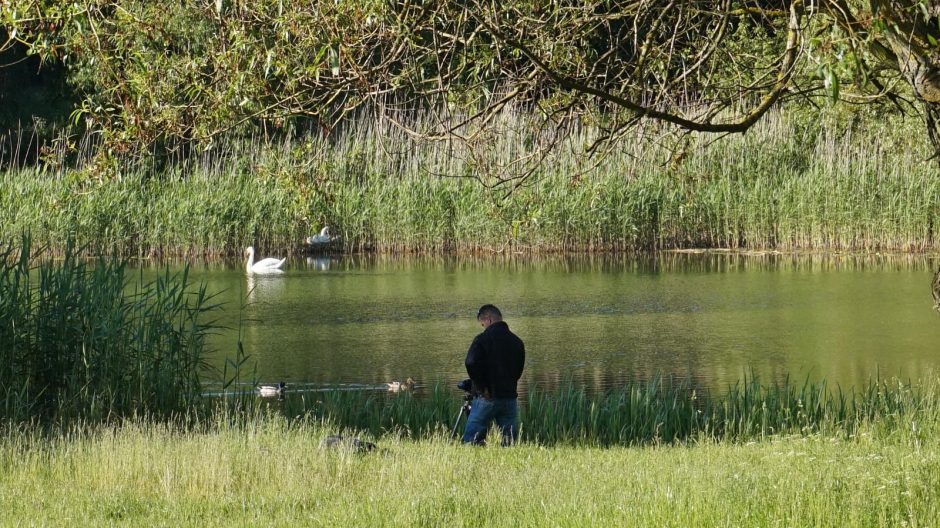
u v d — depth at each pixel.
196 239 154.50
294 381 69.31
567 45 35.69
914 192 147.75
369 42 32.84
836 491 28.78
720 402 56.38
